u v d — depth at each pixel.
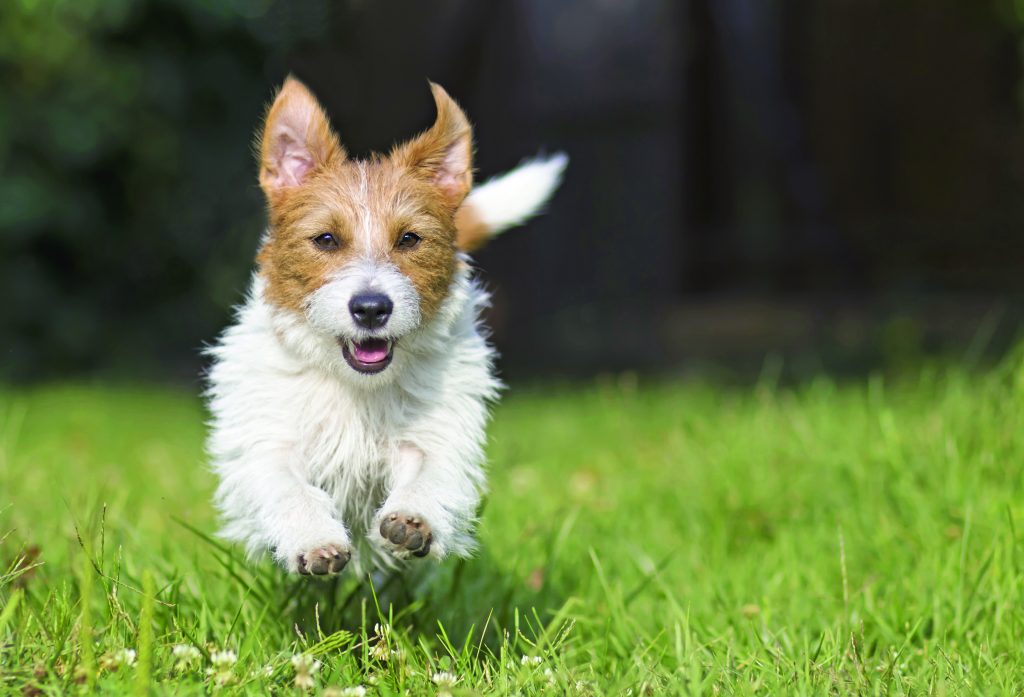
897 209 19.47
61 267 14.74
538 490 6.75
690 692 3.71
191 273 15.29
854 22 19.42
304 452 4.35
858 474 5.91
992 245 18.09
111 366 14.50
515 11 14.50
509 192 5.37
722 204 19.81
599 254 14.87
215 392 4.48
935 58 19.06
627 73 14.64
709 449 6.99
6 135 13.16
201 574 4.59
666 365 13.56
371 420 4.38
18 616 3.97
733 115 18.66
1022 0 16.00
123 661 3.53
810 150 19.80
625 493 6.59
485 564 5.08
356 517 4.53
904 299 16.14
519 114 14.60
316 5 14.61
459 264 4.62
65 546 4.98
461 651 4.06
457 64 14.50
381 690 3.65
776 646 4.14
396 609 4.59
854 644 4.12
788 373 12.10
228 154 14.50
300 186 4.52
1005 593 4.43
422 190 4.52
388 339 4.24
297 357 4.36
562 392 11.52
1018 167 18.62
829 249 18.36
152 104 13.85
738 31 17.86
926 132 19.23
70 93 13.44
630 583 5.17
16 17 12.86
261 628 4.21
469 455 4.39
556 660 3.99
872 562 5.10
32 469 7.12
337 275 4.25
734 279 18.78
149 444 8.87
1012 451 5.64
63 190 13.84
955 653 4.07
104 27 13.48
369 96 14.60
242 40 14.48
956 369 8.61
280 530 3.95
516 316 14.92
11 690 3.35
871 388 7.50
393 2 14.46
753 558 5.38
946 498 5.36
